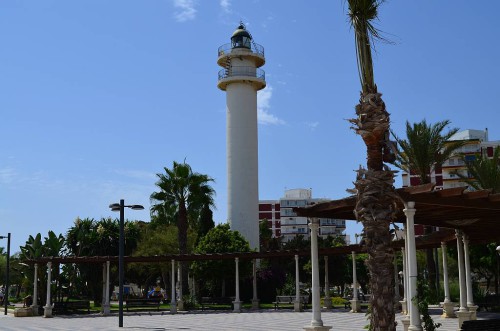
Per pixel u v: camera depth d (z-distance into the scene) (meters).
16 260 63.00
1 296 63.22
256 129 54.00
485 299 33.72
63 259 36.41
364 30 12.43
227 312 37.28
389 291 11.96
